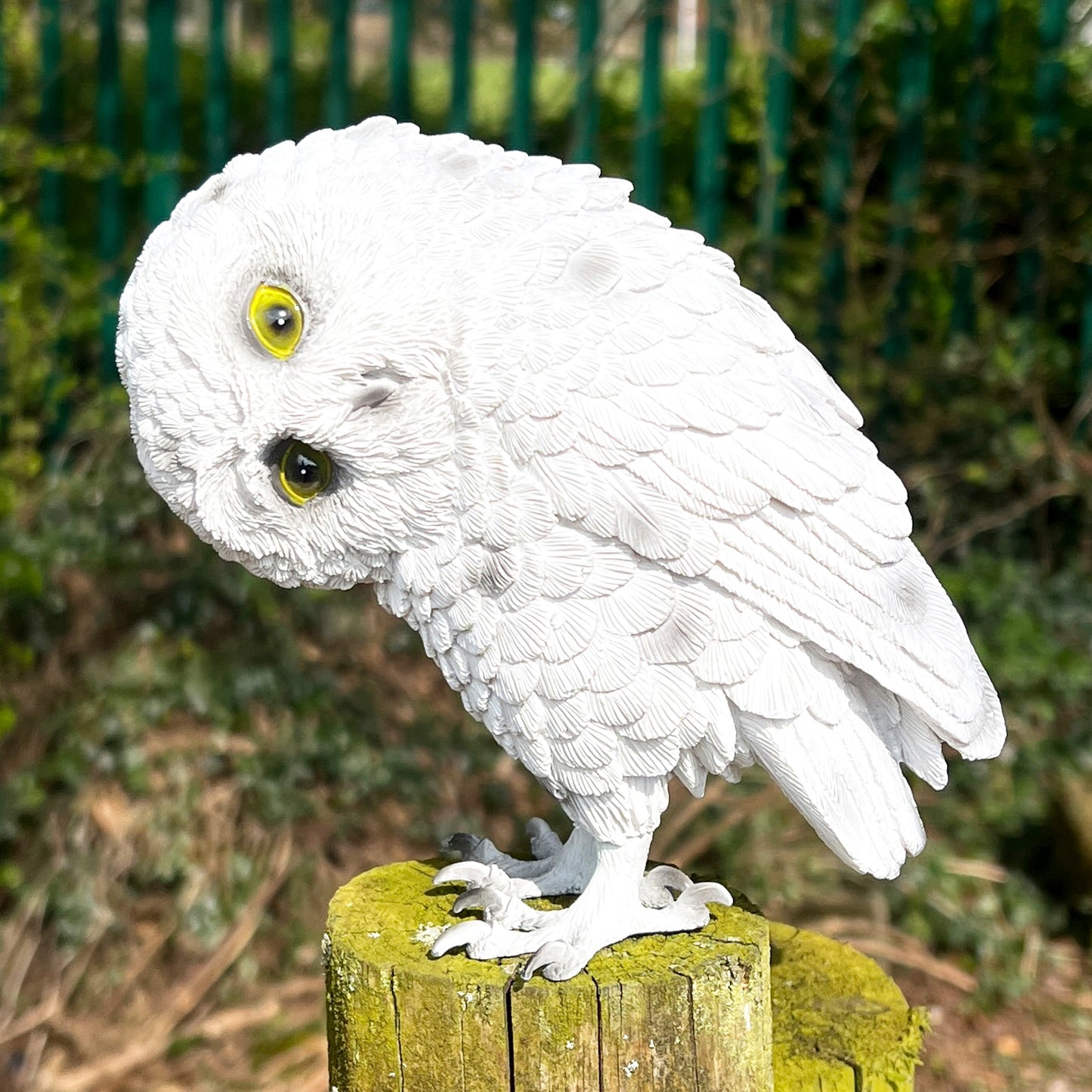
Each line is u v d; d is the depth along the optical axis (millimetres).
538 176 1462
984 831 3789
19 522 3826
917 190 4371
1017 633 4008
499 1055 1481
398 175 1435
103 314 4258
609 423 1365
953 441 4445
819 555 1407
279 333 1425
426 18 6406
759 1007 1546
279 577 1547
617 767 1456
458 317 1385
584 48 4277
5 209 4004
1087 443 4504
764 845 3572
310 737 3611
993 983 3451
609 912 1530
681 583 1396
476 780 3730
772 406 1409
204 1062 3068
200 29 5988
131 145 4863
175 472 1475
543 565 1395
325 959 1632
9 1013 3160
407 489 1420
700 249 1494
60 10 4285
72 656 3680
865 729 1499
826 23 4852
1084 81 4586
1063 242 4523
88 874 3328
